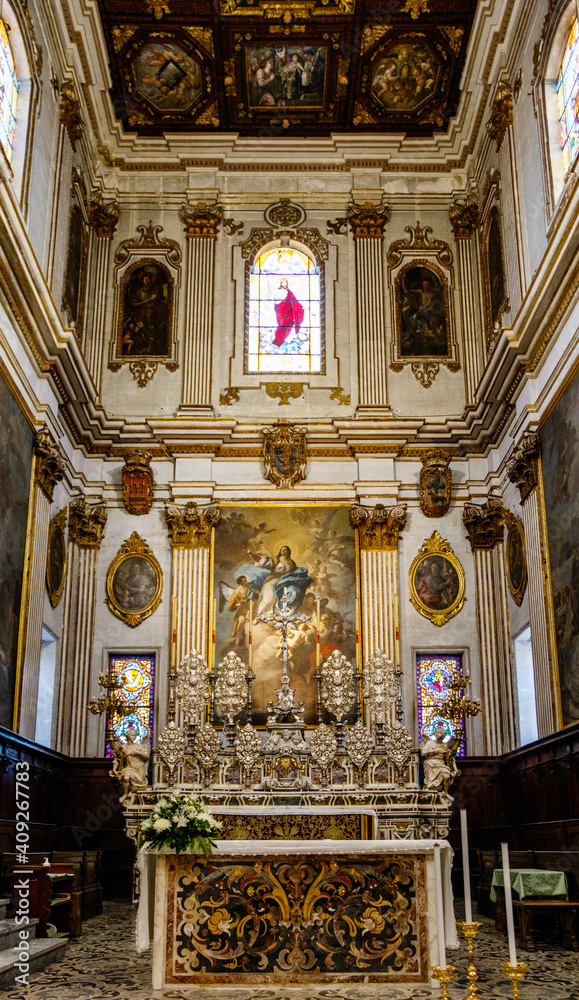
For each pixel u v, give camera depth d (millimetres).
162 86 18078
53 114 15281
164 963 7488
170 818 7629
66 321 16031
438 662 17234
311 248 19250
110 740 16703
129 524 17734
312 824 11164
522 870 10078
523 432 14609
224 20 16547
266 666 16781
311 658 16828
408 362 18609
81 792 16047
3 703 12430
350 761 12055
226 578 17312
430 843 7664
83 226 18062
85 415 17125
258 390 18391
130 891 15508
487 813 16078
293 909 7570
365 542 17469
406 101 18406
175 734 12250
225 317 18844
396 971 7480
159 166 19328
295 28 16781
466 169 19266
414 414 18297
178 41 17047
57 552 16188
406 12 16469
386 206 19219
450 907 7934
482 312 18562
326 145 19250
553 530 13516
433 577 17531
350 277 19000
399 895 7586
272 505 17734
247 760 11984
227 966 7488
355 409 18188
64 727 16609
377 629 17031
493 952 9297
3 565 12336
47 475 14617
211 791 11688
